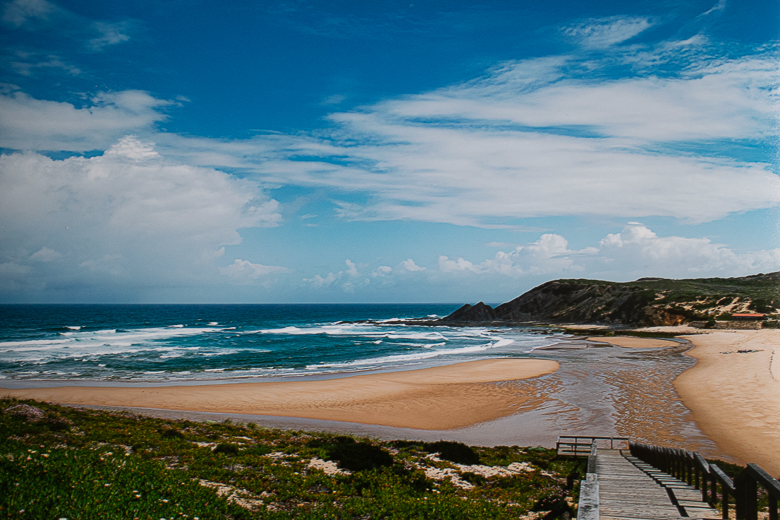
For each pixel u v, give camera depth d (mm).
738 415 20844
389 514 7863
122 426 15852
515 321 111688
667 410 22453
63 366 40031
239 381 32156
